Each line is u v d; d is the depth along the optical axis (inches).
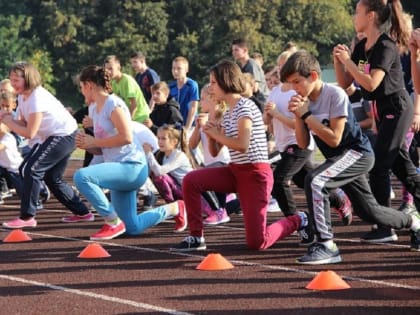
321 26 2107.5
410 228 309.9
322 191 287.3
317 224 290.5
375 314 226.7
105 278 279.0
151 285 267.0
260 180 310.8
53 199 515.5
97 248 317.4
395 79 312.7
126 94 524.4
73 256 319.6
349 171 288.7
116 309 238.4
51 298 253.1
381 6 306.8
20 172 388.8
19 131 374.3
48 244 348.2
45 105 374.9
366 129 415.2
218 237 355.9
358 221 386.6
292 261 298.4
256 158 309.1
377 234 328.5
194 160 415.2
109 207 353.7
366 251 311.9
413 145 419.2
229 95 308.2
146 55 2020.2
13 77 370.6
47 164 386.3
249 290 256.5
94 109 350.9
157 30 2026.3
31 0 2103.8
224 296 249.9
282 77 284.0
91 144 346.3
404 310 230.4
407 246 318.7
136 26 2033.7
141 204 467.5
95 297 253.1
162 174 397.4
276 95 354.6
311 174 288.4
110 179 348.2
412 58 298.8
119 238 359.3
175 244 340.2
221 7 2027.6
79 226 397.7
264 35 2047.2
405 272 276.4
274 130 347.3
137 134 404.2
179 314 231.5
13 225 391.5
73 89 2073.1
